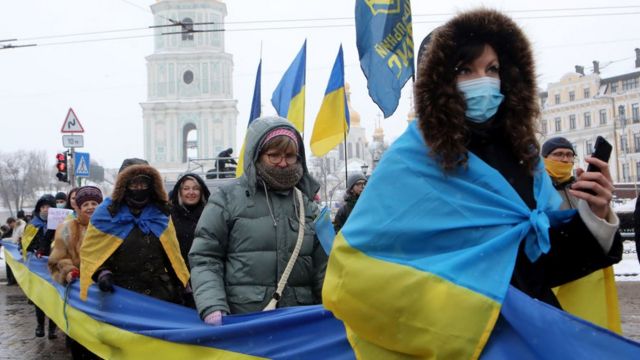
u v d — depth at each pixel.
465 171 2.16
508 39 2.29
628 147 60.72
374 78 6.10
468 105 2.22
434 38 2.23
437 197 2.11
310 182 3.99
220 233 3.69
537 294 2.25
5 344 8.11
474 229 2.09
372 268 2.11
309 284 3.83
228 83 61.53
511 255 2.05
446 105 2.13
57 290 6.71
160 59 60.75
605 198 2.13
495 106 2.21
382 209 2.15
